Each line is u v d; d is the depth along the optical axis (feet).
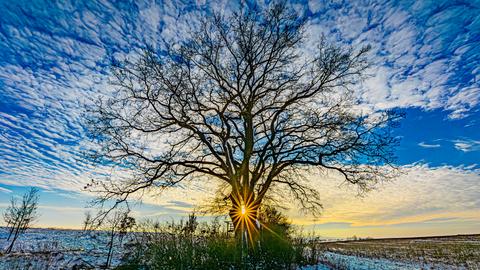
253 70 49.01
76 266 41.42
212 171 47.83
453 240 180.34
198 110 47.21
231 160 47.98
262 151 47.83
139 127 45.16
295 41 46.57
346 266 44.34
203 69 48.06
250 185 46.60
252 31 47.70
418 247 116.16
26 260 43.75
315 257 45.09
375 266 49.93
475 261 63.67
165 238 32.50
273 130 48.52
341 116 44.62
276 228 42.78
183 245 31.76
